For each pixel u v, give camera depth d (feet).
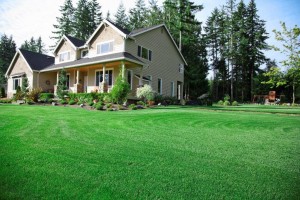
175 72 87.15
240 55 139.44
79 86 68.95
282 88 132.36
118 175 10.47
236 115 36.11
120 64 63.41
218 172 11.13
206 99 93.35
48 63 92.68
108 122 25.99
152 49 75.72
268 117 34.19
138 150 14.53
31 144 15.42
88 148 14.76
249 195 8.92
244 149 15.39
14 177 10.05
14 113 33.68
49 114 33.06
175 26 110.63
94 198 8.47
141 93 57.67
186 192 9.05
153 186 9.48
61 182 9.66
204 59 143.43
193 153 14.16
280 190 9.37
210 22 154.71
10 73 98.32
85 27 151.43
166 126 24.13
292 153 14.61
